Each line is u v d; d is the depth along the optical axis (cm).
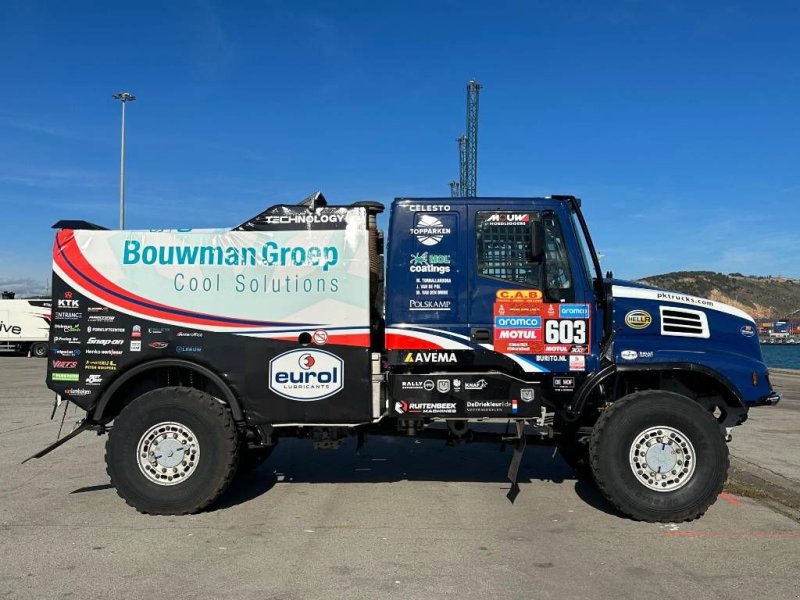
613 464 562
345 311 597
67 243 609
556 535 525
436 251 607
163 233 606
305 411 596
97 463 793
